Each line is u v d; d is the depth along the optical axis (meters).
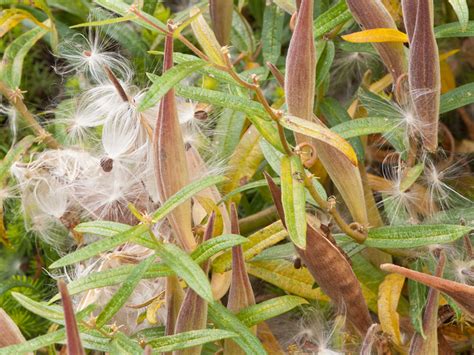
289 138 0.56
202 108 0.55
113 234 0.44
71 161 0.55
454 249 0.50
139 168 0.52
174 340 0.41
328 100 0.57
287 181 0.41
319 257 0.44
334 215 0.45
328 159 0.47
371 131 0.48
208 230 0.43
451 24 0.52
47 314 0.41
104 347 0.41
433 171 0.52
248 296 0.45
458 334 0.52
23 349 0.40
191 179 0.50
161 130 0.42
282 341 0.54
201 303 0.42
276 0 0.55
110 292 0.50
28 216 0.57
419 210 0.53
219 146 0.56
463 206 0.55
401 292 0.53
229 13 0.57
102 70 0.57
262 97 0.41
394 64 0.49
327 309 0.52
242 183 0.56
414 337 0.45
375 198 0.56
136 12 0.40
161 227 0.51
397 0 0.57
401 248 0.50
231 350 0.45
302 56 0.43
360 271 0.52
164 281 0.51
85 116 0.55
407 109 0.49
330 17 0.52
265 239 0.50
